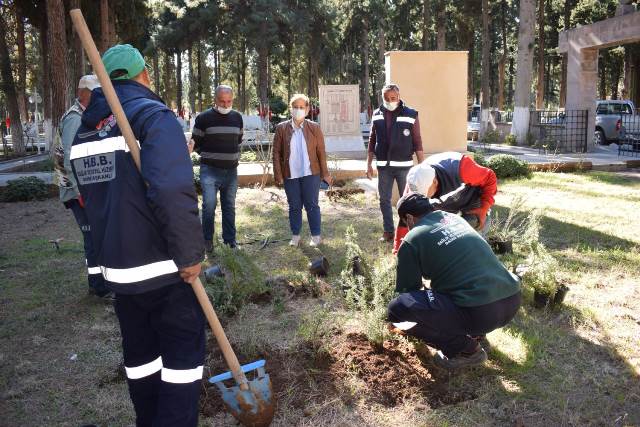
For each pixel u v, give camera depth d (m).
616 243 6.73
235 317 4.73
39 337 4.48
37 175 13.49
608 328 4.39
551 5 44.16
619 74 48.66
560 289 4.70
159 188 2.34
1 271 6.23
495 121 27.06
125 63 2.71
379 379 3.71
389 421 3.29
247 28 38.84
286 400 3.50
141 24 31.17
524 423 3.21
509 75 61.44
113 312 4.98
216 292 4.84
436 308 3.51
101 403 3.53
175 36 42.56
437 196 4.72
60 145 4.81
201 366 2.68
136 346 2.76
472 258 3.54
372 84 66.75
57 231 8.30
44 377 3.86
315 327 4.16
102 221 2.59
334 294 5.15
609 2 36.28
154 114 2.51
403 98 9.23
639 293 5.11
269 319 4.68
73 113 4.68
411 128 6.86
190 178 2.43
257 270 5.15
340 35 55.84
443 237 3.60
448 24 47.62
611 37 16.64
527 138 21.83
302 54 54.44
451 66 9.28
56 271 6.20
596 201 9.31
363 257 5.02
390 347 4.13
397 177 6.96
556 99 66.31
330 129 18.30
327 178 7.04
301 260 6.42
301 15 42.09
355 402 3.48
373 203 9.66
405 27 47.22
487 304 3.46
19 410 3.48
